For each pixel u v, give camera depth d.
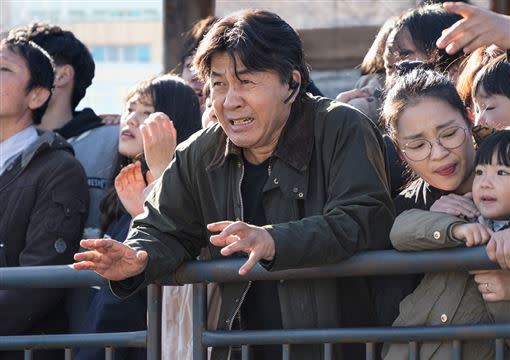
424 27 5.86
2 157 6.63
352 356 4.96
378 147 4.90
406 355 4.70
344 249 4.60
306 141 4.88
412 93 4.85
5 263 6.20
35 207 6.25
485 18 5.17
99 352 5.65
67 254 6.22
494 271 4.54
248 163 4.99
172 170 5.09
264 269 4.74
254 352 5.04
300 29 9.82
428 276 4.76
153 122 5.91
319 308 4.82
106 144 7.01
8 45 6.74
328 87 9.75
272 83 4.80
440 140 4.76
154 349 4.99
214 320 5.05
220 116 4.88
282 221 4.84
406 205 5.01
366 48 9.69
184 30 9.08
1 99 6.60
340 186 4.74
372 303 5.02
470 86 5.41
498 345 4.48
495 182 4.60
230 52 4.77
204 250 5.43
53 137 6.43
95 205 6.77
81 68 7.45
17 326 5.98
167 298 5.52
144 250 4.79
